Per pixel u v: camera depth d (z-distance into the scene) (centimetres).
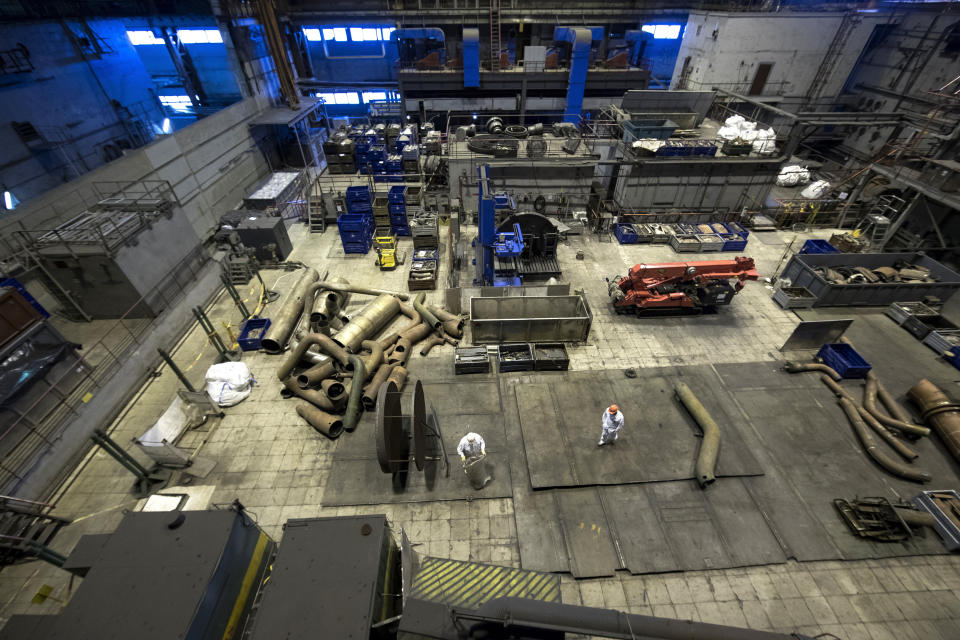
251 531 842
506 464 1209
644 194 2348
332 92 4153
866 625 888
